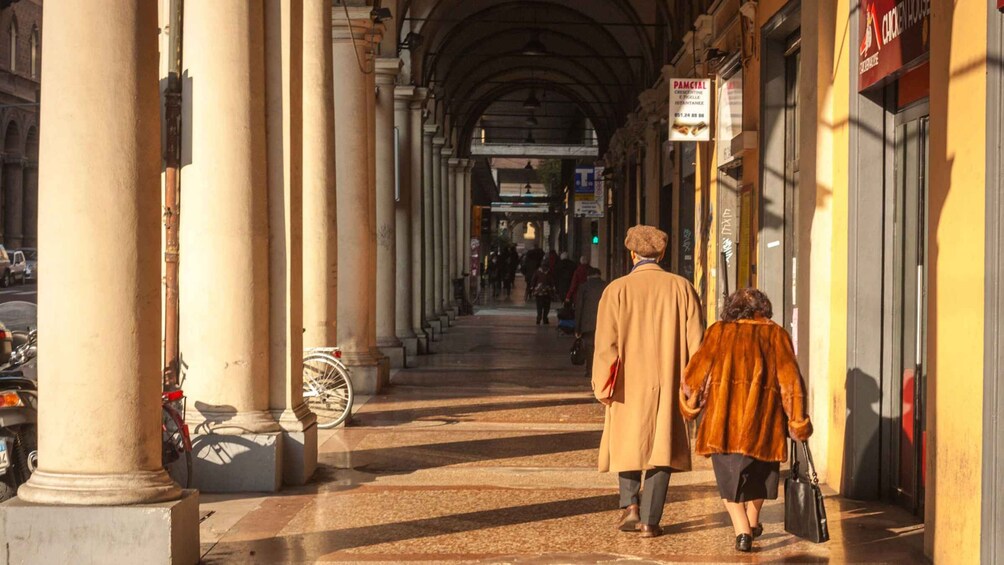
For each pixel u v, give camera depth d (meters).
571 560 7.98
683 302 8.69
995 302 6.79
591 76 42.75
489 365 23.66
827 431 11.00
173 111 12.48
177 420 9.57
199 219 10.90
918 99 9.49
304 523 9.20
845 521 9.29
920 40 8.57
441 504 9.95
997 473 6.79
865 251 10.16
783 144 15.35
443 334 33.50
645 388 8.62
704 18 19.72
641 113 31.70
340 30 18.72
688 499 10.22
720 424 8.13
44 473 7.52
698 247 21.03
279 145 11.41
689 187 23.39
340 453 12.78
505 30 38.94
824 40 11.00
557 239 88.69
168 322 12.31
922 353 9.48
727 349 8.23
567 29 38.84
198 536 7.93
